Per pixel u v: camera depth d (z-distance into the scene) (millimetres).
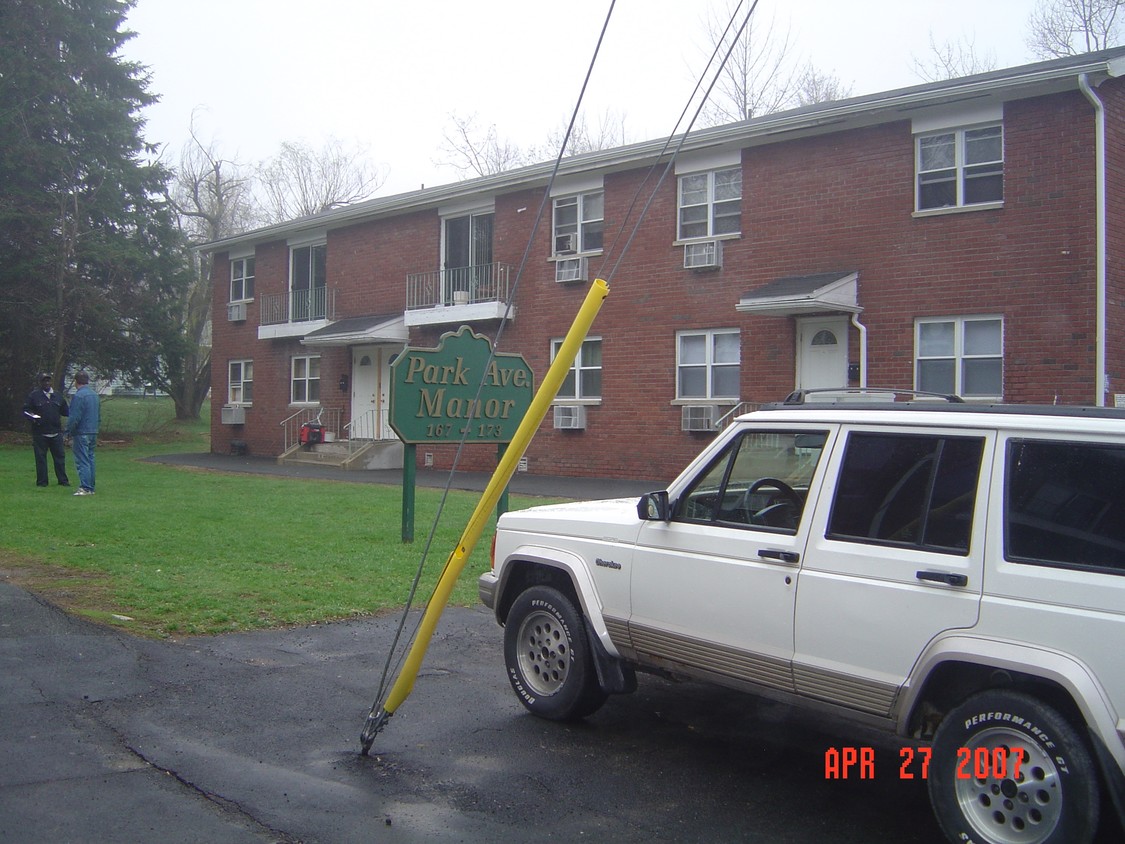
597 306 5094
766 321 17938
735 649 4898
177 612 8117
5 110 29188
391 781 4863
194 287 45000
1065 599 3783
